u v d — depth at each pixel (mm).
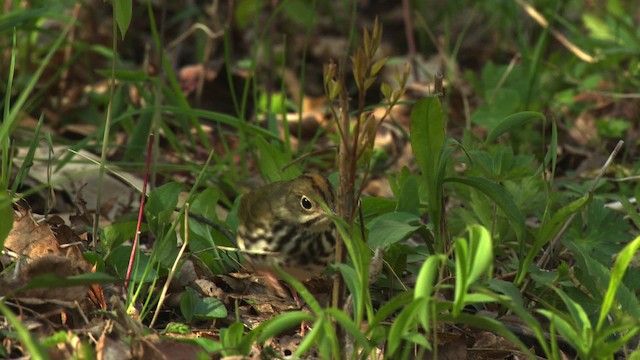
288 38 16375
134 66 14852
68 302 6238
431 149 6902
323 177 7840
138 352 5852
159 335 6254
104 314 6391
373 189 11570
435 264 5230
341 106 5562
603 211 8234
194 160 11875
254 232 7738
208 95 13789
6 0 13109
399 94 5520
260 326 5633
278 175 8836
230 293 7676
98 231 8062
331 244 7711
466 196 8453
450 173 8609
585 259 6617
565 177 12109
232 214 8805
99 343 5859
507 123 7160
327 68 5508
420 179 8375
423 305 5090
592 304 7008
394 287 7652
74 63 14211
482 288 5504
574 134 13281
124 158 10812
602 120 13164
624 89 13992
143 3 17094
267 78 12750
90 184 10156
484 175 8250
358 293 5664
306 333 7008
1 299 5699
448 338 6727
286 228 7598
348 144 5594
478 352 6934
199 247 7891
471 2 17547
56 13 12383
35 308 6227
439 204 7109
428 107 6684
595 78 13570
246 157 12148
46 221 7621
